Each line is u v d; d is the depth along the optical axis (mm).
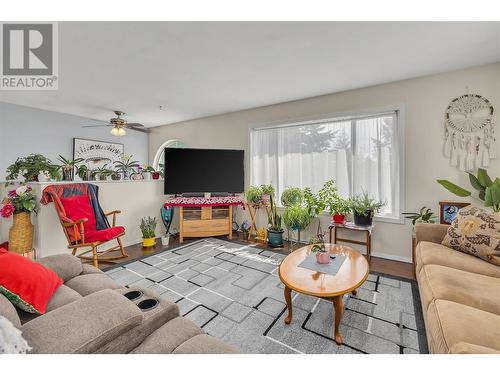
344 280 1604
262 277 2492
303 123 3662
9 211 2496
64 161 3197
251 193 3850
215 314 1854
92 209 2994
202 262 2896
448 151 2676
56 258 1633
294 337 1600
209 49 2174
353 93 3223
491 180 2439
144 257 3059
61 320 893
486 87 2490
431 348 1164
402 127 2900
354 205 3021
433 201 2770
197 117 4762
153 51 2203
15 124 3773
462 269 1657
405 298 2070
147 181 3883
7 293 1096
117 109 4133
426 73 2701
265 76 2783
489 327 1045
